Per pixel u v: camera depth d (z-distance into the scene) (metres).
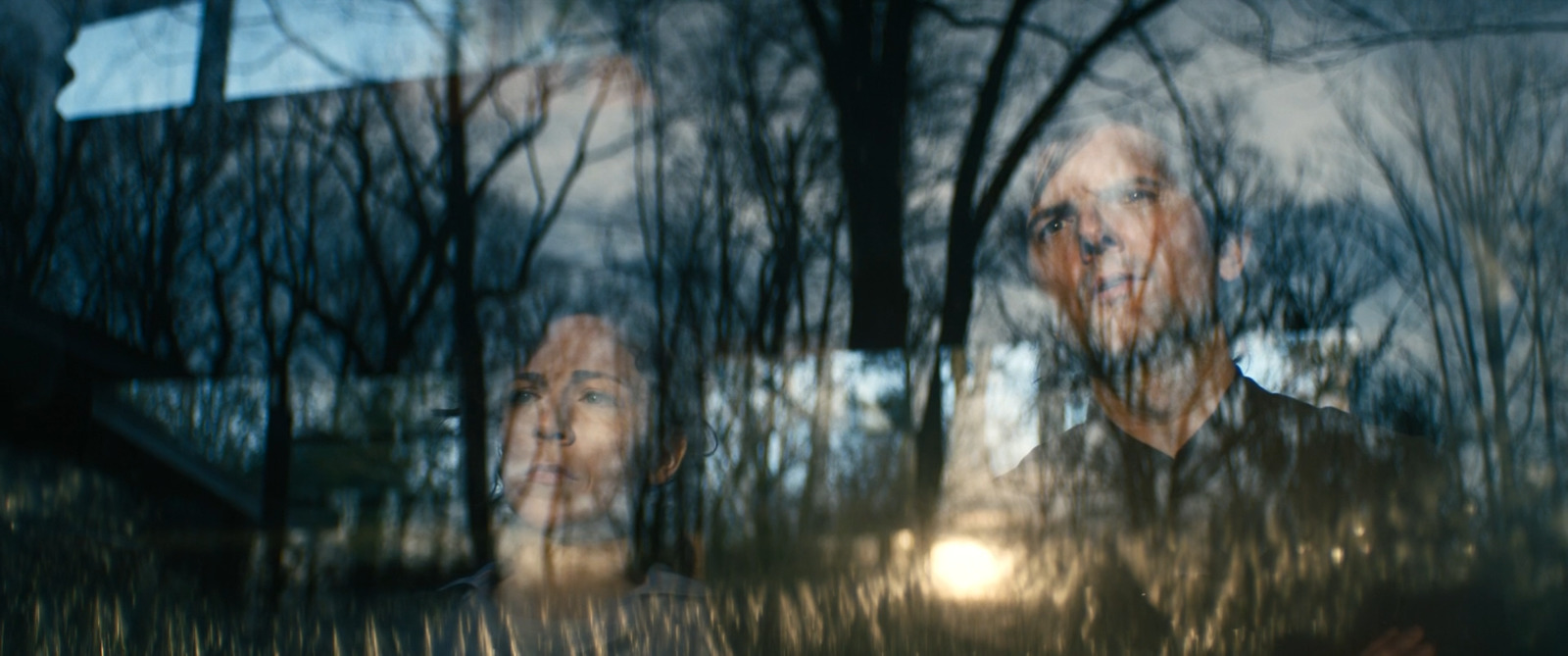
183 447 2.75
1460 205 0.97
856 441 1.19
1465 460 0.82
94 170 3.95
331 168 4.80
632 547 1.19
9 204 3.70
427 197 4.66
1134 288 0.85
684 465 1.26
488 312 1.34
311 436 2.61
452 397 1.40
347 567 1.34
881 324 1.49
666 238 2.34
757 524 1.12
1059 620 0.83
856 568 1.00
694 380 1.35
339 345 3.57
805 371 1.37
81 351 3.32
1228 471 0.82
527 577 1.18
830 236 3.01
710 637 1.04
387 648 1.09
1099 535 0.84
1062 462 0.87
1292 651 0.77
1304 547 0.80
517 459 1.23
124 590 1.26
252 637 1.10
